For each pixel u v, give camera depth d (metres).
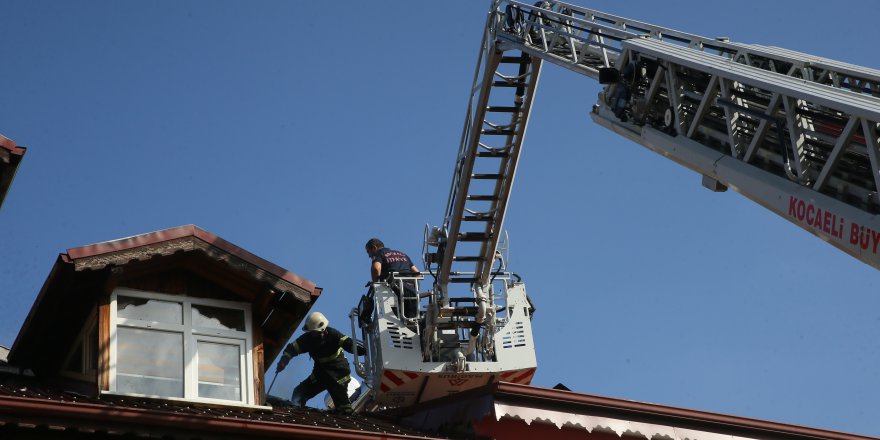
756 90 14.44
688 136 15.60
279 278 15.35
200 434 12.59
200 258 15.22
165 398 14.29
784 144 13.34
